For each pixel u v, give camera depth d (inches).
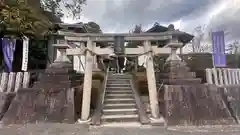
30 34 346.3
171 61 274.1
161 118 232.8
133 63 524.1
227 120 218.2
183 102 229.1
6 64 316.2
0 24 286.2
